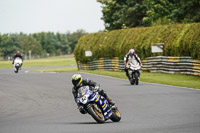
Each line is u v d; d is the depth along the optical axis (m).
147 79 92.56
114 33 150.00
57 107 53.97
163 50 115.75
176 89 69.00
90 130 32.81
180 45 105.56
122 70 136.62
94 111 36.84
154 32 123.88
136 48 128.62
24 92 76.12
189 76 97.88
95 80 95.81
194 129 31.06
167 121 36.38
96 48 157.38
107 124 36.16
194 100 53.16
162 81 85.62
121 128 33.25
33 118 44.41
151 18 187.25
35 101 62.16
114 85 81.19
